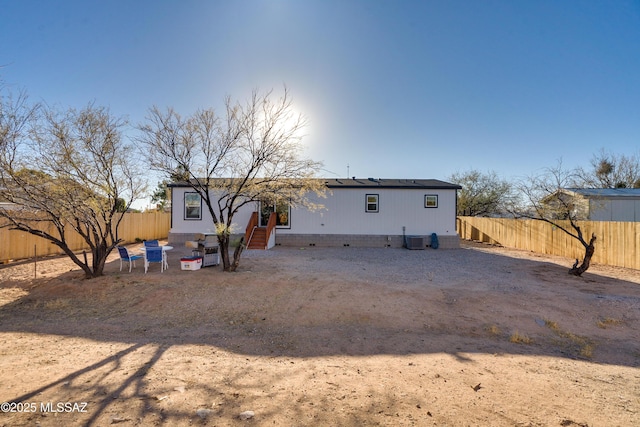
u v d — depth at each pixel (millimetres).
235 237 16984
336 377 3797
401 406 3096
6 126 7246
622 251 11703
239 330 5758
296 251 15320
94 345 4805
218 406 3010
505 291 8148
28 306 6832
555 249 14945
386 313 6652
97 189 8469
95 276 8828
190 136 9500
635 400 3379
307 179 10336
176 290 7805
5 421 2666
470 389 3521
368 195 17797
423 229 17672
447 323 6230
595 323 6230
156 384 3445
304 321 6246
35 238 12672
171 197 17812
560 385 3717
